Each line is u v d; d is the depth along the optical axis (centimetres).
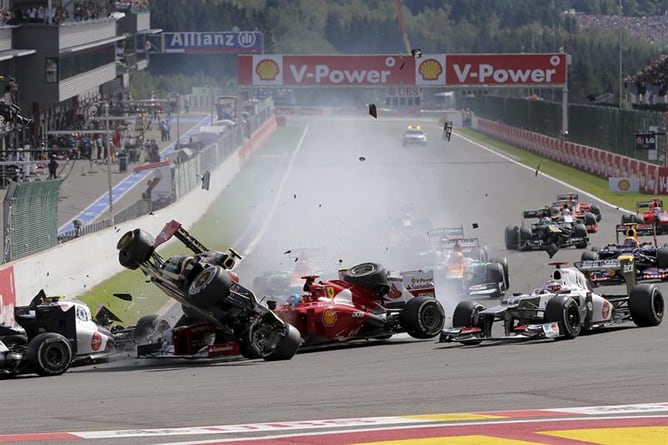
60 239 11881
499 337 6575
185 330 6681
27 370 6462
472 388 4647
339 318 6975
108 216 16712
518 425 3588
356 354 6625
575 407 3997
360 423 3738
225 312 6500
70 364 6781
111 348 6862
